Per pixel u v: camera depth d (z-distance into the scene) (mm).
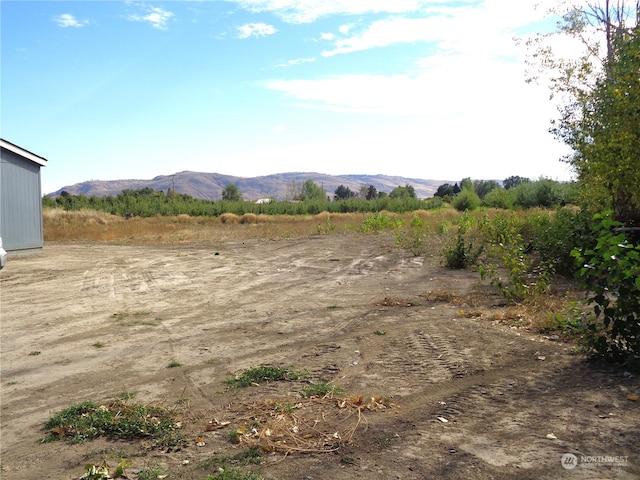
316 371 5805
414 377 5457
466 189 48500
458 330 7234
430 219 32406
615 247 5398
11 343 7277
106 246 21688
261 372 5707
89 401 5082
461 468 3512
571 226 11453
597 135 11250
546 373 5328
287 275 13531
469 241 17938
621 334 5465
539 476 3375
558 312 7723
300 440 4043
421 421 4320
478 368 5602
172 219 43531
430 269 13609
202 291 11336
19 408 4977
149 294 11000
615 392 4707
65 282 12531
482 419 4309
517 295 8891
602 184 11031
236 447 3975
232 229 31453
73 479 3598
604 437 3869
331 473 3514
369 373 5664
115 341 7320
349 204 55906
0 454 4031
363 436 4078
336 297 10344
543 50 12922
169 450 3979
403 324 7820
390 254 17219
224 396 5113
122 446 4082
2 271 14242
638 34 10250
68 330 7977
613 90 10320
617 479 3311
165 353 6703
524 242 15461
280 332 7680
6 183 16938
